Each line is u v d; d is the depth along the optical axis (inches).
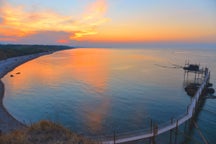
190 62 5462.6
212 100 1768.0
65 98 1790.1
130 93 1985.7
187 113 1112.8
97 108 1514.5
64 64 4906.5
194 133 1109.7
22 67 4237.2
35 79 2787.9
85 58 7135.8
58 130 408.8
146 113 1412.4
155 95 1925.4
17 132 393.1
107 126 1166.3
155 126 910.4
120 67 4259.4
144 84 2442.2
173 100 1761.8
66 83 2484.0
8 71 3545.8
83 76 3041.3
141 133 887.1
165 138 1024.2
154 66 4517.7
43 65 4650.6
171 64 4965.6
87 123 1211.9
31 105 1587.1
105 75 3149.6
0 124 1109.1
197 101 1455.5
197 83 2487.7
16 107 1533.0
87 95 1894.7
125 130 1107.3
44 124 422.6
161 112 1440.7
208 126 1202.6
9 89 2150.6
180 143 993.5
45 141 363.3
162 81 2672.2
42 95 1899.6
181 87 2309.3
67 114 1376.7
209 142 1015.6
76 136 393.4
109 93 1975.9
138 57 7726.4
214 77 3021.7
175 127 978.1
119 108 1515.7
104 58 7165.4
